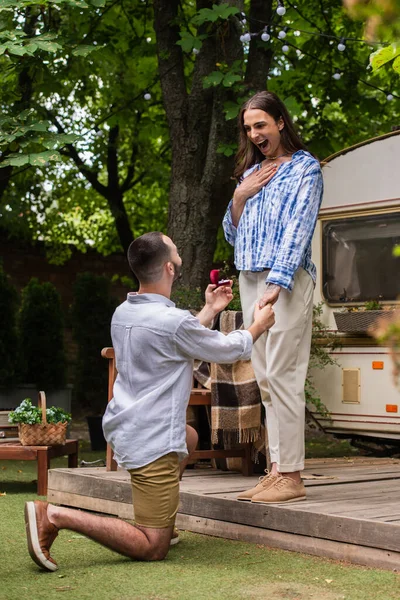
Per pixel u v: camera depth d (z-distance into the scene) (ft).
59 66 28.32
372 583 9.82
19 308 35.14
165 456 10.78
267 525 12.08
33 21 27.86
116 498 14.67
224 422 15.87
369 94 37.24
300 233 11.84
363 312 20.95
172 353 10.78
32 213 48.70
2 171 33.96
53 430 18.54
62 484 16.07
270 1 25.32
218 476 16.47
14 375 32.40
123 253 48.57
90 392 41.70
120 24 31.37
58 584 9.85
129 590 9.54
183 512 13.51
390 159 22.30
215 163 24.63
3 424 19.94
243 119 13.09
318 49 31.09
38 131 22.21
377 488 14.35
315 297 23.24
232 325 16.61
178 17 25.93
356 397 21.72
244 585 9.76
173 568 10.65
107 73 31.45
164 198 48.21
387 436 21.17
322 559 11.20
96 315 41.83
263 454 16.62
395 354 4.06
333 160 23.32
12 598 9.17
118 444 10.86
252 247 12.43
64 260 50.14
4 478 21.80
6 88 28.45
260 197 12.49
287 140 12.70
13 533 13.33
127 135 42.70
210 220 25.25
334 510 11.64
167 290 11.30
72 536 13.03
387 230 22.15
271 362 12.10
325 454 26.63
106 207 49.34
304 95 32.50
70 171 45.93
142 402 10.73
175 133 25.71
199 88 25.46
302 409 12.37
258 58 25.23
